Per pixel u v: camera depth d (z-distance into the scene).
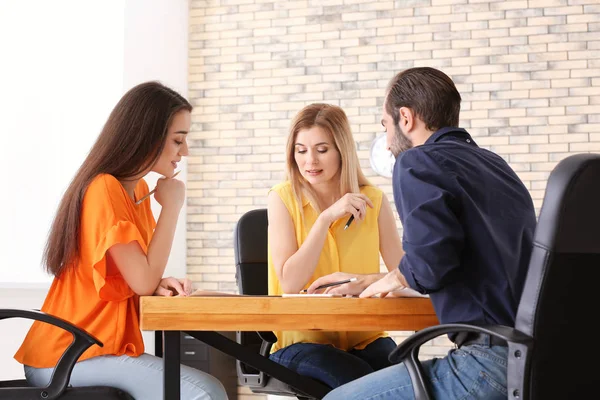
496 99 6.89
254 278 3.35
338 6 7.26
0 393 2.23
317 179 3.00
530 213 2.08
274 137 7.31
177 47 7.24
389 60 7.12
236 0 7.46
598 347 1.73
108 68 6.01
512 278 1.95
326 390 2.62
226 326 2.07
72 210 2.47
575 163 1.71
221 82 7.44
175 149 2.66
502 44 6.92
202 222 7.38
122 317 2.45
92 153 2.56
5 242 5.45
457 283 1.98
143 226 2.74
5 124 5.56
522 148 6.83
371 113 7.11
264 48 7.38
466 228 1.98
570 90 6.80
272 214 3.02
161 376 2.35
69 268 2.47
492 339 1.88
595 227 1.72
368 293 2.15
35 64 5.73
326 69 7.24
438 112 2.26
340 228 3.00
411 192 2.01
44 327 2.48
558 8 6.86
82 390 2.29
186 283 2.49
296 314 2.07
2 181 5.50
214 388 2.37
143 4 6.45
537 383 1.70
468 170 2.04
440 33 7.04
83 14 5.99
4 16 5.61
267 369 2.56
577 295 1.72
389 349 2.89
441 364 1.95
